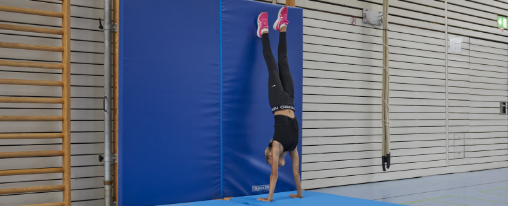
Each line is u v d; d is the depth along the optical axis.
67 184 3.71
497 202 4.71
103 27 4.07
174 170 4.20
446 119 7.39
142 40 4.05
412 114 6.91
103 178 4.27
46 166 3.98
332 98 5.95
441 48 7.35
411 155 6.89
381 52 6.51
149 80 4.08
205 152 4.39
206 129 4.41
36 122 3.96
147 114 4.06
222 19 4.56
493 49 8.22
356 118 6.21
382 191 5.54
